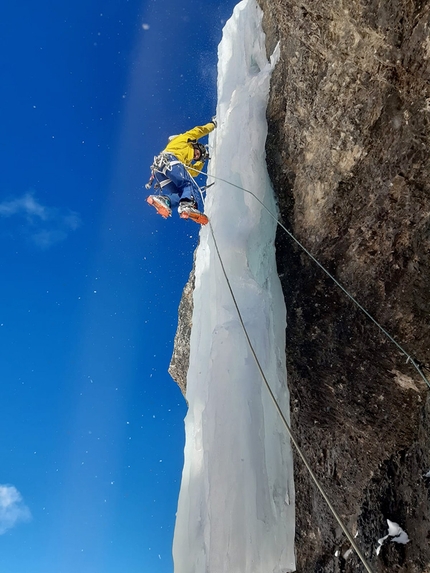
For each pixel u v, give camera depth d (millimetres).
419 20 2896
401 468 3646
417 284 3459
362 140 3643
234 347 4508
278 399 4375
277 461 4297
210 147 6617
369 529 3695
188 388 5746
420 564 3174
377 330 3746
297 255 4512
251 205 5055
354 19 3334
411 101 3164
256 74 5871
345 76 3641
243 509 3980
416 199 3320
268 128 5176
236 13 6754
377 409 3881
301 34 3963
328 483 4266
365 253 3811
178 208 4969
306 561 4441
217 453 4199
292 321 4426
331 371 4152
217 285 5074
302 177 4523
